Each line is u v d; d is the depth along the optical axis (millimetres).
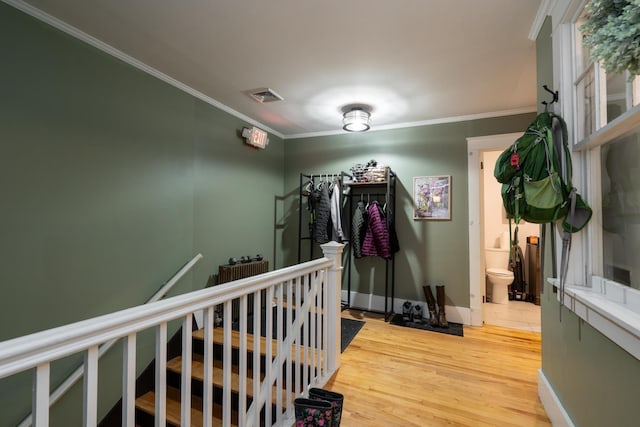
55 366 1703
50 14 1665
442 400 1835
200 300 1071
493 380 2059
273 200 3916
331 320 2148
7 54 1525
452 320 3219
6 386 1512
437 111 3105
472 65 2189
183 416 1021
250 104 3000
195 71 2330
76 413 1796
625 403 956
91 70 1896
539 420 1650
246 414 1377
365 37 1866
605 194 1271
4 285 1510
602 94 1240
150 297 2256
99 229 1931
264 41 1926
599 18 878
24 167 1586
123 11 1645
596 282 1263
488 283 4172
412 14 1650
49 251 1684
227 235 3105
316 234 3506
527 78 2381
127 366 862
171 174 2463
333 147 3885
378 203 3439
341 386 1983
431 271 3344
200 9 1627
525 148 1368
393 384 2008
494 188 4641
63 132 1752
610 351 1051
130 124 2135
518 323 3217
